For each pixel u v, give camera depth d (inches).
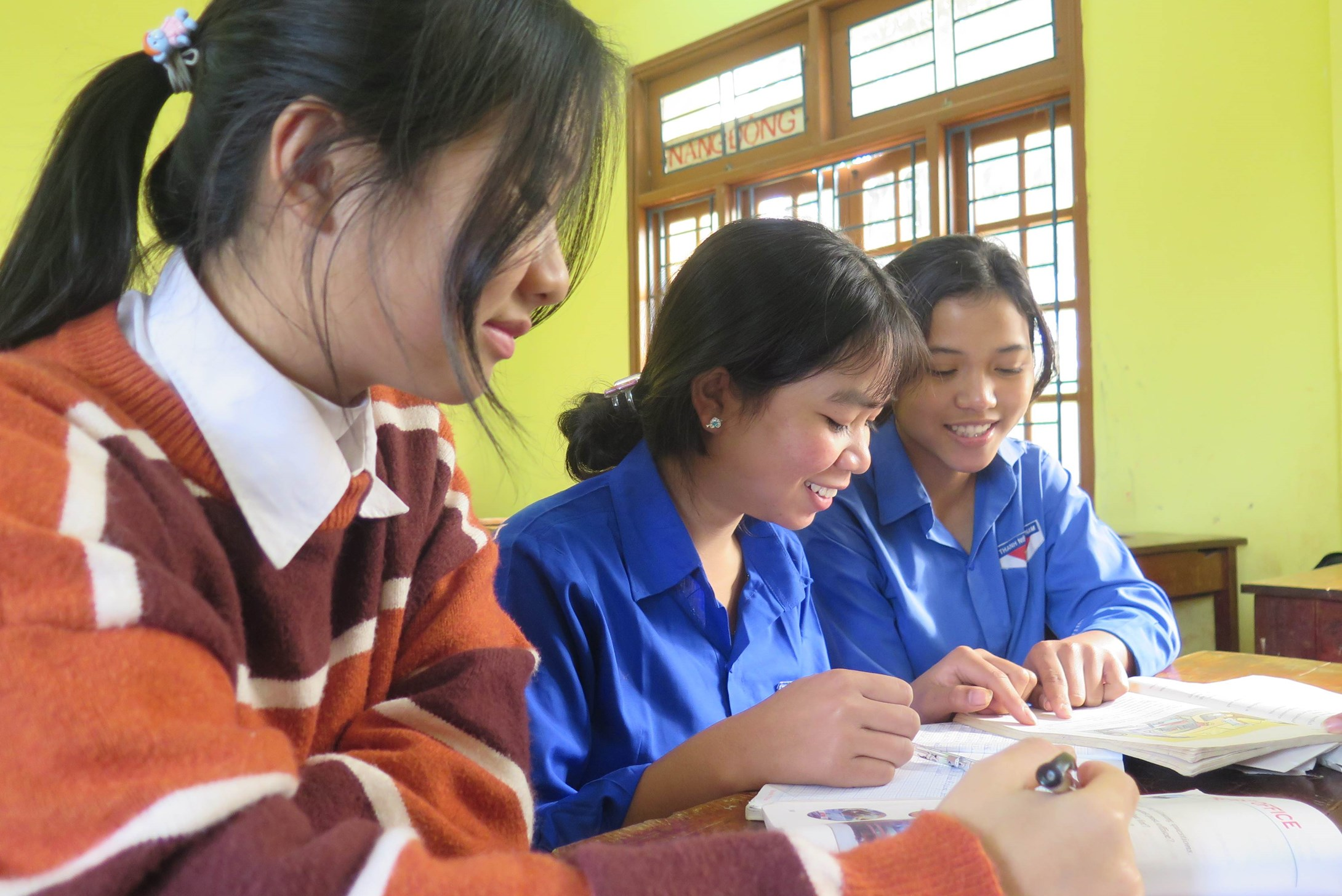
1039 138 139.1
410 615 27.9
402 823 20.9
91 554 15.4
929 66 149.5
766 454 41.3
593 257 25.4
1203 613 114.4
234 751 15.2
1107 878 19.8
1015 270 57.7
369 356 21.6
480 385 21.6
